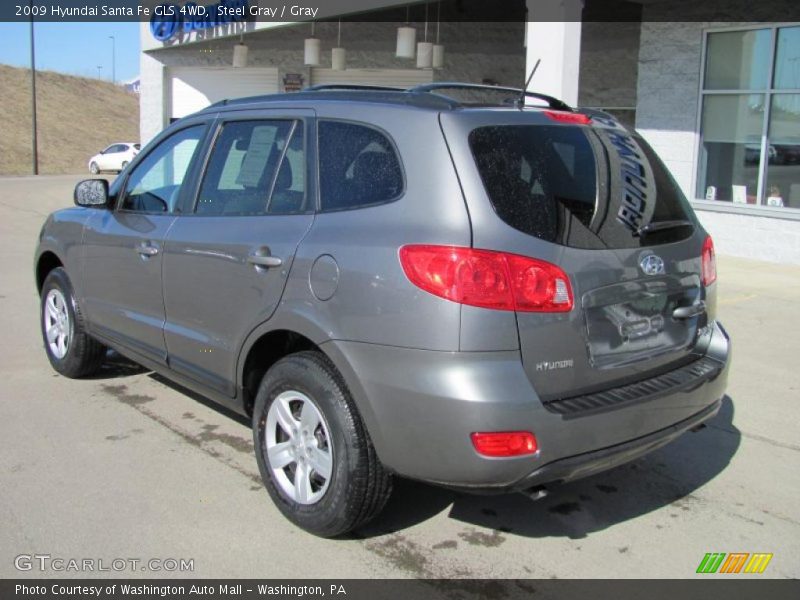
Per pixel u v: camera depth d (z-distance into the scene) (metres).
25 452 4.50
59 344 5.80
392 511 3.93
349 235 3.41
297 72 18.44
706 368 3.77
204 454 4.52
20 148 48.16
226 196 4.22
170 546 3.55
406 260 3.16
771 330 7.32
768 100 10.73
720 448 4.76
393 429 3.21
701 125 11.55
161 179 4.79
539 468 3.08
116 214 5.05
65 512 3.82
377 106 3.59
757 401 5.52
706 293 3.90
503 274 3.07
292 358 3.63
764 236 10.90
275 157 3.98
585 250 3.29
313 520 3.56
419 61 13.85
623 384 3.45
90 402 5.32
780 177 10.77
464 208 3.13
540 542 3.67
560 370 3.20
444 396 3.05
